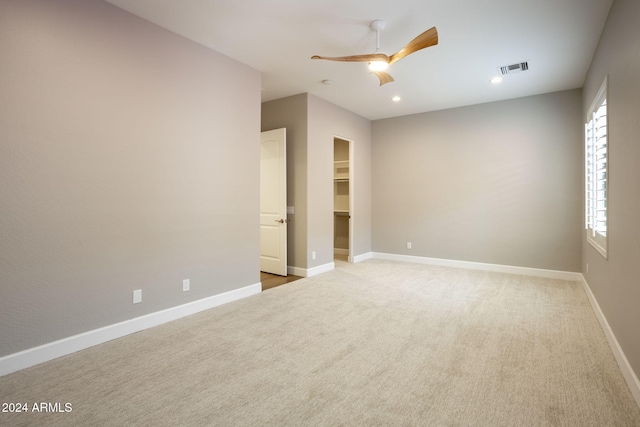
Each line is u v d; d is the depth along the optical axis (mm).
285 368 2279
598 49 3283
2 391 1991
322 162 5250
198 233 3420
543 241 4969
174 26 3070
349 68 4012
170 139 3148
